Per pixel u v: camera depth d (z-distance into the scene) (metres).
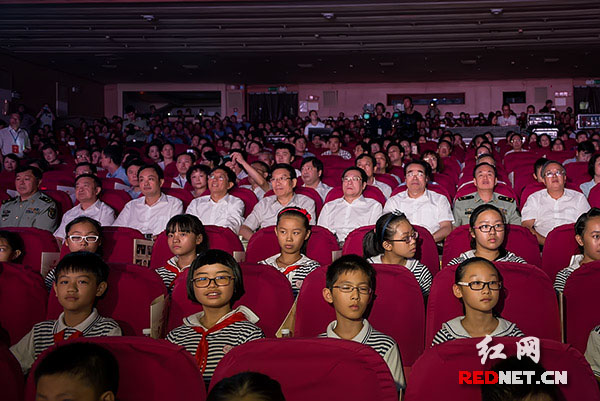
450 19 12.28
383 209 5.03
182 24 12.66
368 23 12.67
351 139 12.07
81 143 13.63
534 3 11.09
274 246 3.76
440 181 6.37
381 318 2.59
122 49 14.90
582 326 2.60
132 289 2.66
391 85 21.20
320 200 5.38
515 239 3.67
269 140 12.20
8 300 2.79
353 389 1.61
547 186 4.86
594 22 12.45
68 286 2.51
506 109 15.52
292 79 20.33
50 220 5.28
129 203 5.26
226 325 2.45
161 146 9.20
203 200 5.24
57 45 14.45
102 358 1.51
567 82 20.38
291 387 1.63
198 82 20.94
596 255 3.13
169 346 1.70
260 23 12.63
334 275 2.37
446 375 1.65
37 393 1.47
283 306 2.72
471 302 2.36
